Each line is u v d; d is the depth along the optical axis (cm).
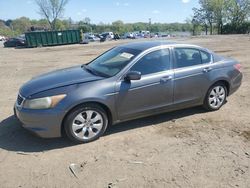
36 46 3438
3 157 420
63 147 448
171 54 527
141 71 492
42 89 440
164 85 508
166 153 426
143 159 410
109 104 461
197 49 562
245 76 941
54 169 387
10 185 353
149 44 535
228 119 556
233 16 7338
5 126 532
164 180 359
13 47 3466
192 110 603
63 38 3594
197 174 371
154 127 521
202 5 7812
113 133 497
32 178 368
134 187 346
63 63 1517
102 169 385
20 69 1305
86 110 449
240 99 682
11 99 727
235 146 446
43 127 430
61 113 429
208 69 561
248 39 3138
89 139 461
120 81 470
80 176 370
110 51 584
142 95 490
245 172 375
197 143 457
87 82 455
